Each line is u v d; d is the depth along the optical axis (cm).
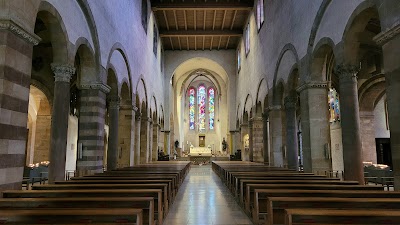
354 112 905
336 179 813
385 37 667
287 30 1458
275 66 1681
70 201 430
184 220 682
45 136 1766
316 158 1131
